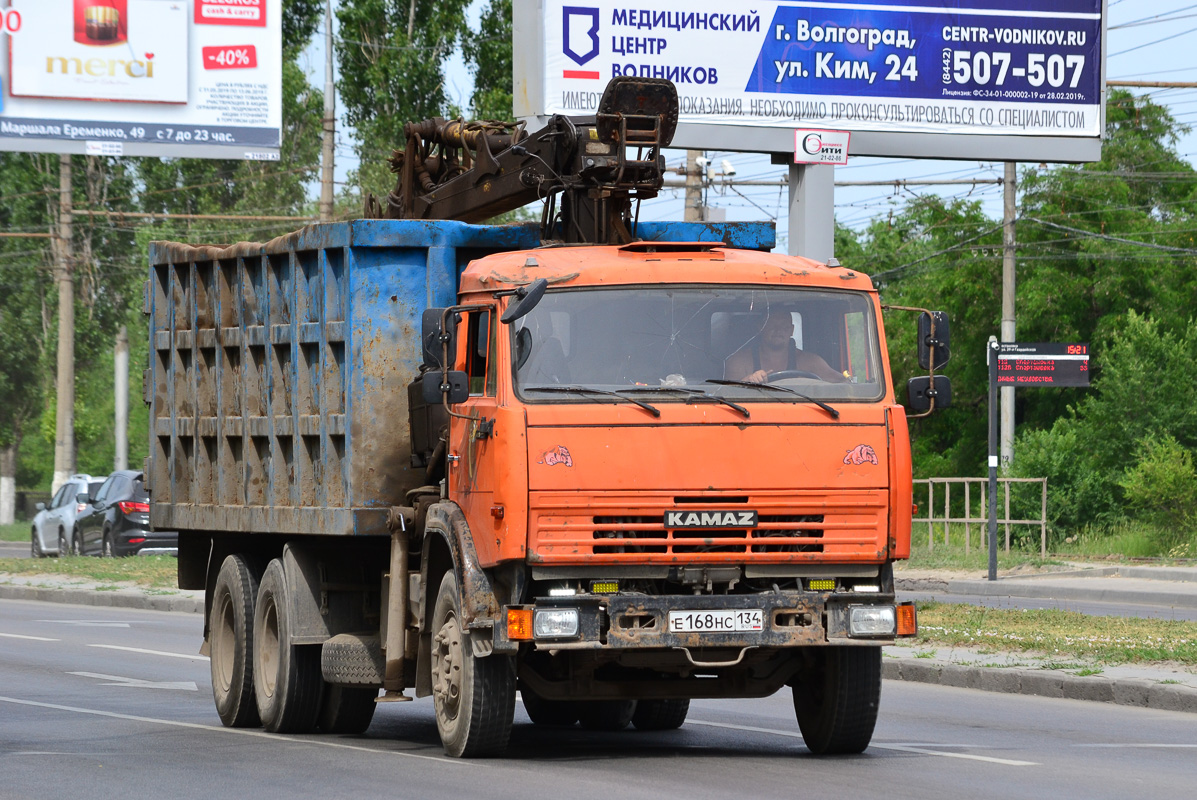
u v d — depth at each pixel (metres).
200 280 34.56
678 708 30.94
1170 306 113.69
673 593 23.58
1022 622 46.25
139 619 60.12
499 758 25.47
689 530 23.38
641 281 24.25
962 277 118.38
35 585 72.56
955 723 31.30
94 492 91.44
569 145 28.55
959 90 53.28
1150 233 115.38
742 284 24.48
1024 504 86.06
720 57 51.16
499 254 26.09
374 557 29.75
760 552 23.58
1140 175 115.62
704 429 23.44
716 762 25.19
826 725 25.77
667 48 50.91
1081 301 116.31
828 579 23.89
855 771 24.16
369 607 29.81
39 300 170.75
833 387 24.23
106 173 167.12
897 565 76.75
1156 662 37.50
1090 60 54.34
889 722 31.45
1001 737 29.08
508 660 24.55
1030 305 114.50
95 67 88.75
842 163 51.78
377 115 129.75
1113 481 86.75
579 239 28.39
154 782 23.44
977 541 84.44
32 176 168.38
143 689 37.81
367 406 28.19
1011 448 92.31
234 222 159.25
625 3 50.66
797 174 51.88
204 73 90.12
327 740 29.38
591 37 50.50
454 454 25.38
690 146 50.91
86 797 22.11
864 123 52.41
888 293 131.75
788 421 23.70
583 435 23.16
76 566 78.69
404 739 29.77
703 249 25.77
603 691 25.16
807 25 51.78
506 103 126.31
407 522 27.28
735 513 23.41
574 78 50.50
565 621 22.97
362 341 28.19
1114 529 84.44
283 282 31.17
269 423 31.30
